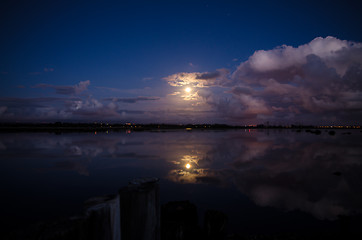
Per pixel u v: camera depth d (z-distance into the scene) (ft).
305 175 41.98
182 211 16.58
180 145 97.40
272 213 24.11
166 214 16.48
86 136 167.84
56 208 24.82
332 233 19.08
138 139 136.36
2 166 47.70
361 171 46.11
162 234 15.23
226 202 27.12
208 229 15.28
